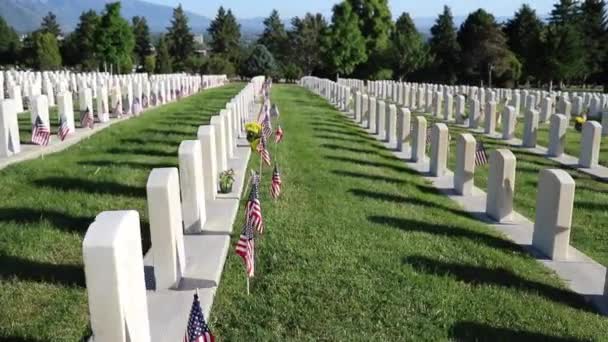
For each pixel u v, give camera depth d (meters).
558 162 14.82
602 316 5.93
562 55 51.12
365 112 22.11
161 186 5.88
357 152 15.02
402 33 68.69
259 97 32.59
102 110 19.33
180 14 87.25
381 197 10.12
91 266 4.21
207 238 7.60
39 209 8.48
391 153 15.44
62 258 6.76
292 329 5.39
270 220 8.41
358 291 6.13
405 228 8.33
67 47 72.44
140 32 84.81
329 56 62.91
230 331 5.36
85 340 5.05
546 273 6.94
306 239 7.66
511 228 8.73
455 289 6.28
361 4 66.88
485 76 59.72
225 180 9.77
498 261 7.16
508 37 64.88
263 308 5.75
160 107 26.14
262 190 10.20
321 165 12.75
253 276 6.51
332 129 19.69
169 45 84.69
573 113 28.00
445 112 24.72
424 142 14.13
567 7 72.31
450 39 63.97
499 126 21.70
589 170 13.84
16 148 12.66
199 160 7.86
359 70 65.50
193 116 21.73
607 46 59.12
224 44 86.81
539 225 7.71
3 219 7.98
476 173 12.99
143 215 8.53
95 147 14.01
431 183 11.82
